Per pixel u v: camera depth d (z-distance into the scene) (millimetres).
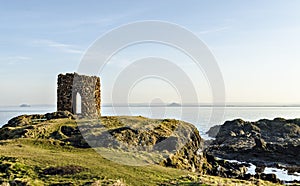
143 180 26984
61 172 27031
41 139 40281
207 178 29578
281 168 60500
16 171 26703
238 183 29281
